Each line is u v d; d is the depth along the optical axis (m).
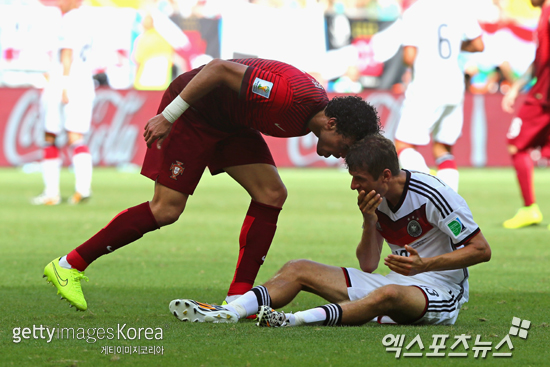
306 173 56.81
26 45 55.75
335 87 57.34
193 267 17.86
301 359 8.77
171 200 12.28
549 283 15.88
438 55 27.17
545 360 8.90
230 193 41.91
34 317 11.58
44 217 28.06
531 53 58.88
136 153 55.81
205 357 8.84
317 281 11.30
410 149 27.33
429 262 10.44
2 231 24.00
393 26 57.03
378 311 10.64
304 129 11.59
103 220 27.14
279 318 10.54
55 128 33.56
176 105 11.88
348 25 56.94
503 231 25.56
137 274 16.73
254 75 11.53
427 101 27.06
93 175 51.38
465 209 10.76
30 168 54.84
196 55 56.03
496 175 55.69
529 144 26.77
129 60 55.56
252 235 13.00
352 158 10.67
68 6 32.94
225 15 56.03
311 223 27.80
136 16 55.19
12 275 16.19
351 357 8.89
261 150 13.12
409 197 10.95
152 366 8.45
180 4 55.62
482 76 59.16
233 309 11.06
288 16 56.44
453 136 27.66
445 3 27.12
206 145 12.33
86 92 33.59
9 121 54.56
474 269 17.91
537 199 38.47
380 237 11.91
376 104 56.69
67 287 11.86
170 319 11.43
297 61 56.81
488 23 58.47
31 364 8.52
